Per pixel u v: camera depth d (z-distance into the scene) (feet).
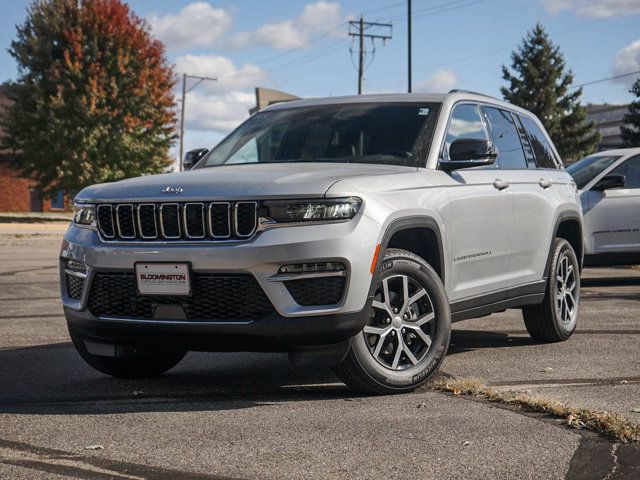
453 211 18.66
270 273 15.35
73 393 17.06
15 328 26.03
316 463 12.01
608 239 37.52
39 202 168.04
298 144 19.88
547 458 12.16
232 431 13.80
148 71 132.05
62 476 11.43
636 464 11.86
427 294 17.31
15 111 129.59
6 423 14.42
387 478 11.34
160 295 15.90
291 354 15.84
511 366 19.79
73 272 17.10
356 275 15.69
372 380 16.37
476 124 21.08
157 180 16.92
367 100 20.86
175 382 18.22
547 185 23.21
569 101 245.04
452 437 13.29
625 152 38.96
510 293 21.29
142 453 12.55
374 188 16.57
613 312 29.37
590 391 16.83
